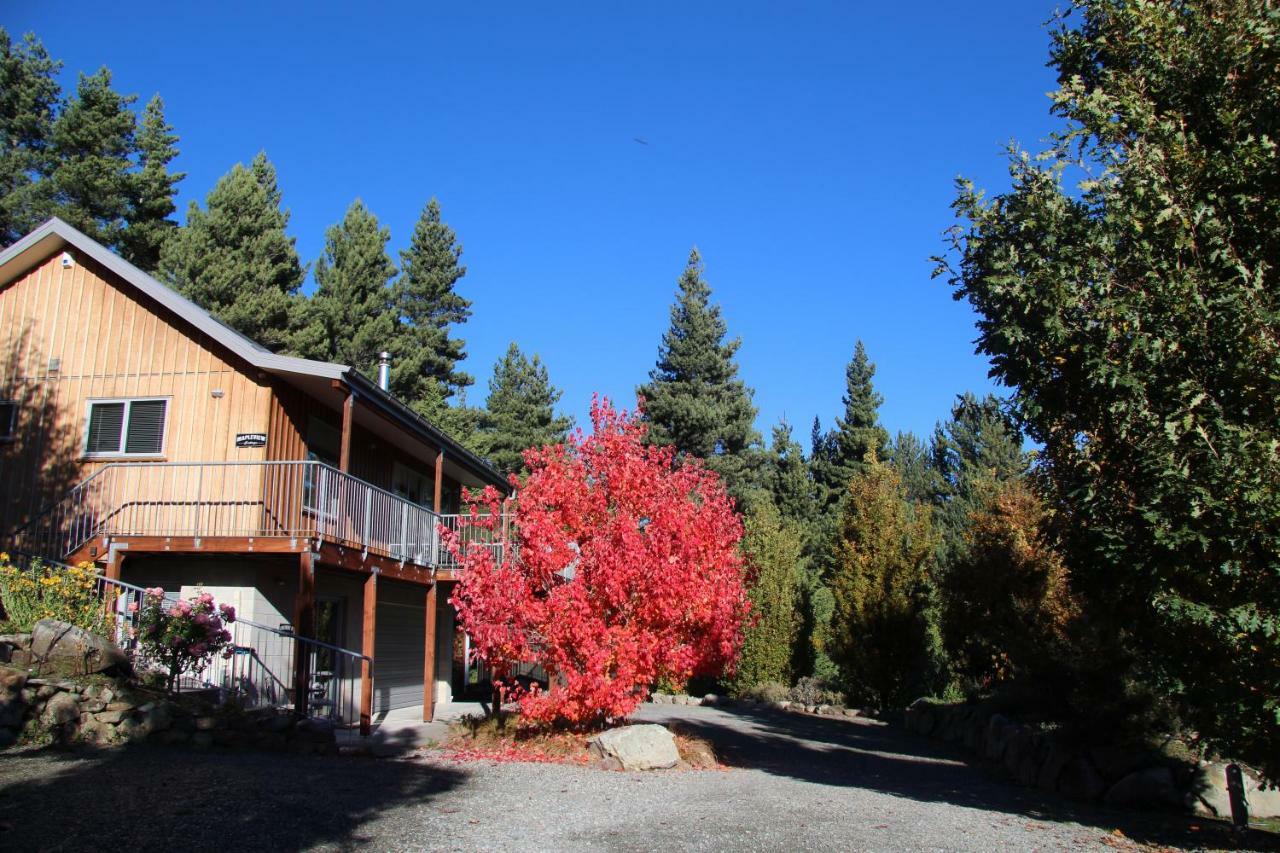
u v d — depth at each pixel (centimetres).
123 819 698
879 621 2388
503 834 745
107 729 1034
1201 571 759
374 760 1143
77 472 1606
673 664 1297
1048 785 1238
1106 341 789
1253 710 759
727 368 4441
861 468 4391
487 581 1325
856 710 2389
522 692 1376
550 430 4953
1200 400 733
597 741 1235
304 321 3362
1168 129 802
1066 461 874
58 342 1673
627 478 1341
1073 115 878
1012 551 1795
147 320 1652
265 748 1125
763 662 2800
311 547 1395
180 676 1333
